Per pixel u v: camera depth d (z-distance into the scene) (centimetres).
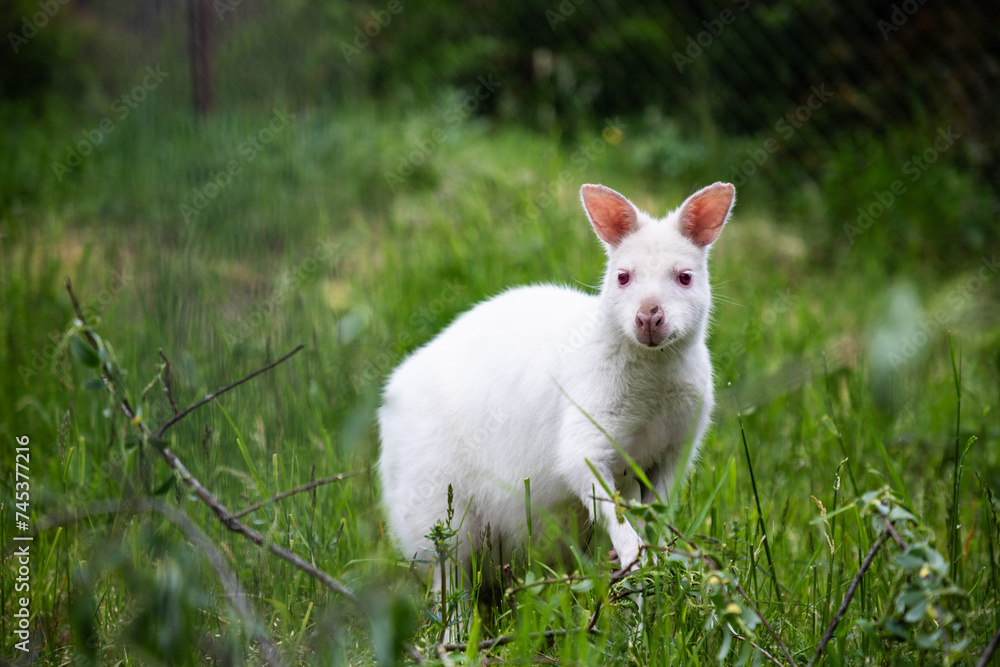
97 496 377
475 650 260
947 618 227
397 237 727
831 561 317
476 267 649
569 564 371
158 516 334
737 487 423
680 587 265
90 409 448
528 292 393
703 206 357
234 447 381
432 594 337
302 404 443
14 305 552
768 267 788
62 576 346
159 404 388
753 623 245
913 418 509
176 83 877
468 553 374
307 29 926
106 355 258
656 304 330
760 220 862
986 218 835
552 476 356
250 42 898
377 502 408
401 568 349
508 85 1021
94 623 286
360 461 416
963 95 913
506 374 364
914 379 558
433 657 262
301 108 887
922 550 228
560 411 351
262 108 867
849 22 964
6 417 473
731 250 786
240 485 377
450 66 1005
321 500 364
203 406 383
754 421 496
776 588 306
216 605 279
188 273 521
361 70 948
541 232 691
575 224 726
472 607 326
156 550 239
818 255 832
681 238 353
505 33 1032
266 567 312
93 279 606
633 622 291
